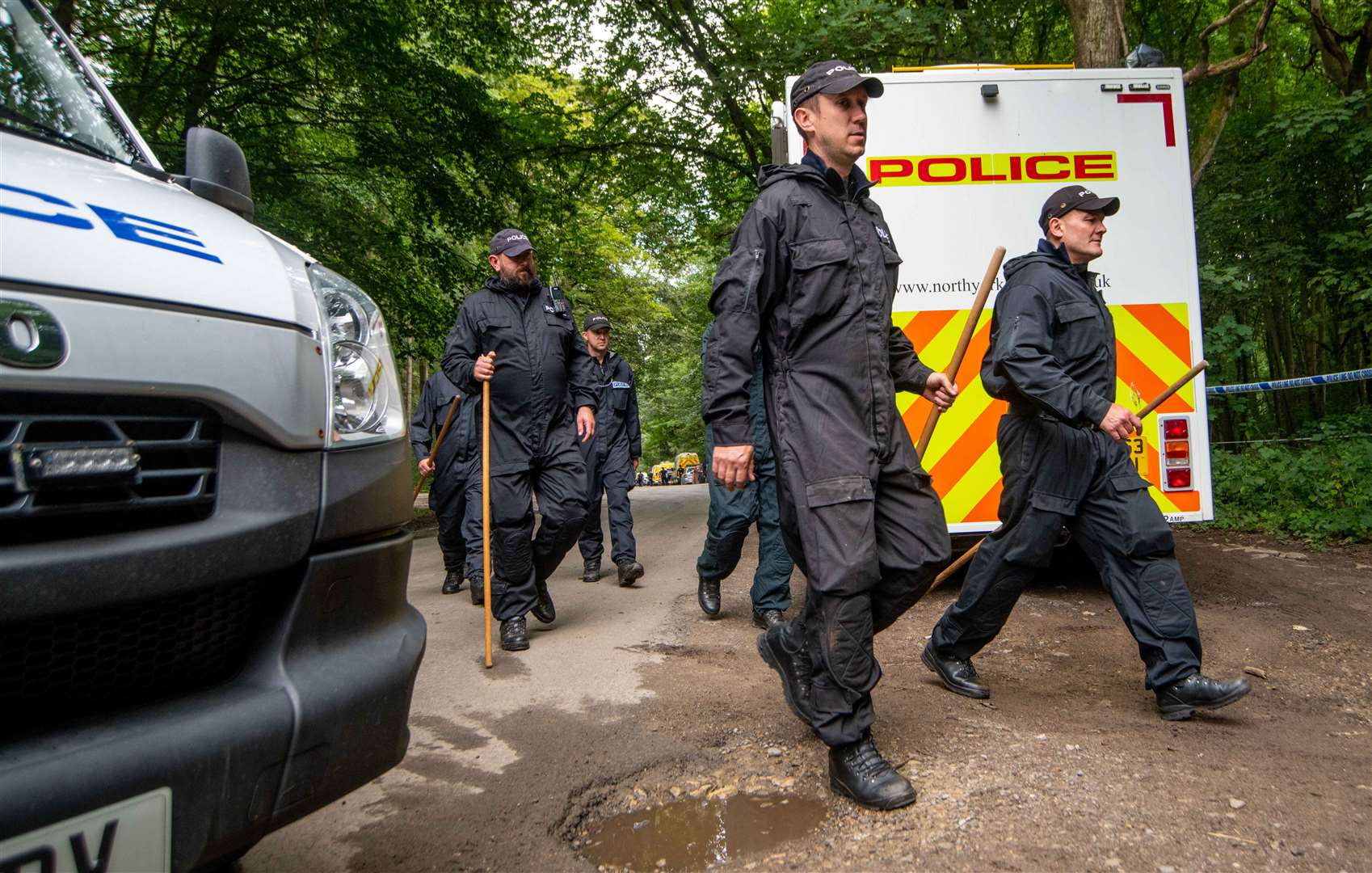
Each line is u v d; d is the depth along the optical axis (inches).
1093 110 210.5
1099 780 106.7
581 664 167.2
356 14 446.9
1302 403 526.6
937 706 137.2
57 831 51.4
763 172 112.0
